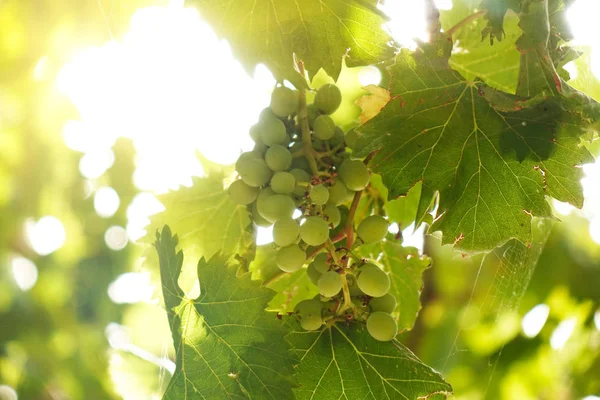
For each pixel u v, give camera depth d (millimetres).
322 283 585
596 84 708
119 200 1525
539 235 701
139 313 1673
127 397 894
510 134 586
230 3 609
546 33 585
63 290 1688
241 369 579
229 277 586
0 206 1587
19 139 1508
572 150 579
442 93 591
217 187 679
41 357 1574
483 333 854
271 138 608
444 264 921
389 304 599
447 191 587
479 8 612
